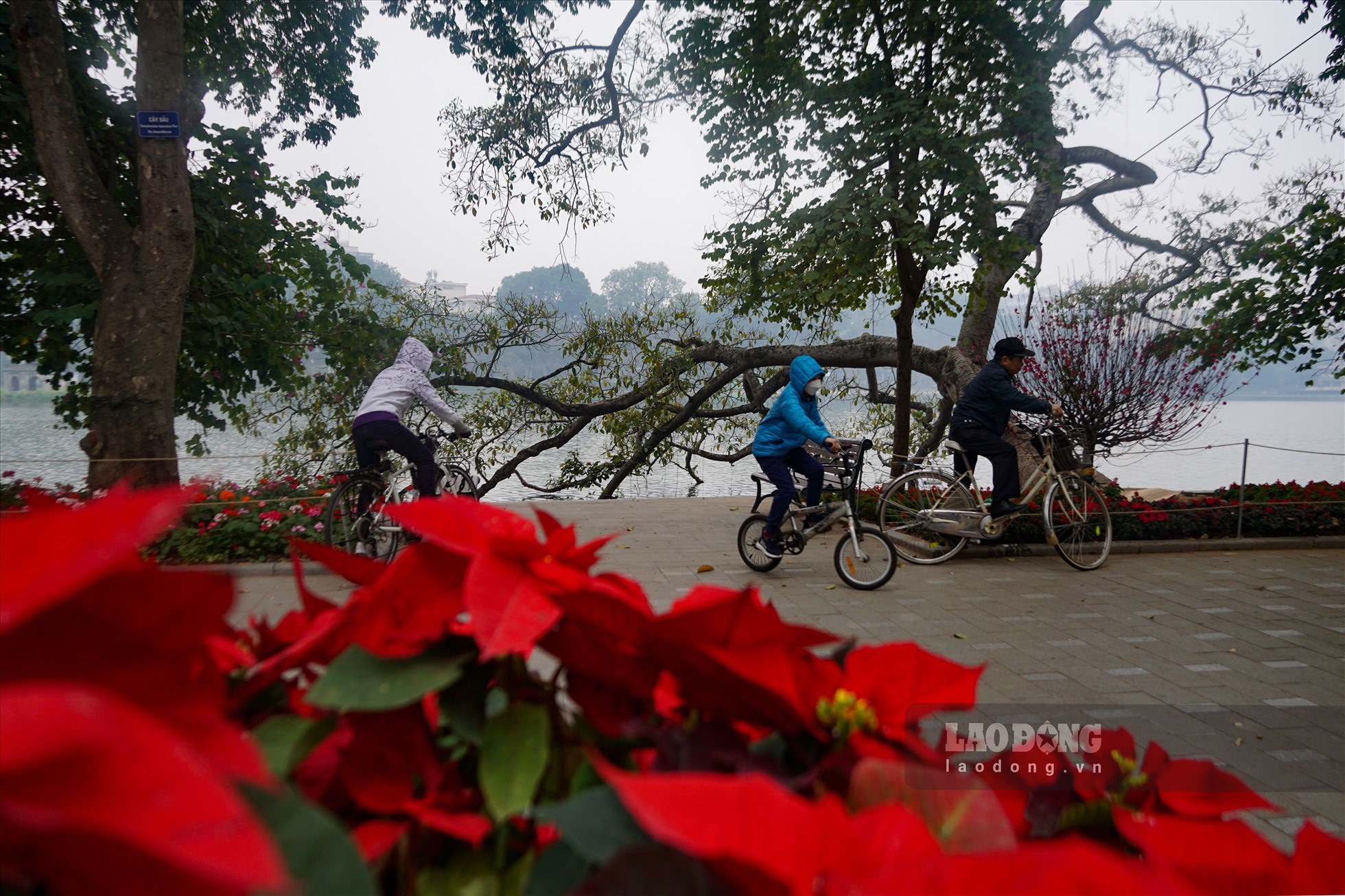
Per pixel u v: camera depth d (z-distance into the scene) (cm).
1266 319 1072
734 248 1036
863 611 597
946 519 792
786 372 1692
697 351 1641
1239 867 69
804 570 739
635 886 52
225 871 34
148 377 807
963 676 79
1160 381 1077
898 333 1034
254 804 51
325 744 82
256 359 1088
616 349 1681
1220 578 719
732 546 834
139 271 812
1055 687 438
